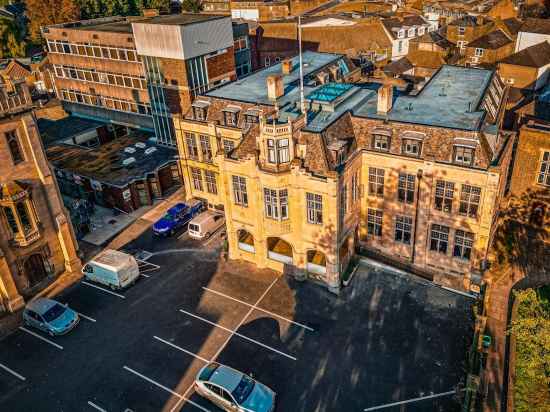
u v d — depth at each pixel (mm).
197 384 36156
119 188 58688
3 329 43906
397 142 44562
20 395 37375
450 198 43062
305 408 34844
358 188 47250
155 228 55062
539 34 86562
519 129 53156
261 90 58281
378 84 61188
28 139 44312
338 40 94438
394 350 39156
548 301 42906
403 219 46812
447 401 34750
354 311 43344
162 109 68688
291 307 44281
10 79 42406
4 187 43406
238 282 47688
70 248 50125
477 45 91938
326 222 42938
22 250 46031
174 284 48000
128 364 39469
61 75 82188
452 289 44938
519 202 53938
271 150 42750
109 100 77438
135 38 65688
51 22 127625
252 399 34312
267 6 123000
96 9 139250
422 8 122688
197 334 41938
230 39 69750
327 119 47062
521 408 34406
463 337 39969
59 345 41812
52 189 47312
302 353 39469
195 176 60938
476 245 43375
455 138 42094
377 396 35438
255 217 46469
